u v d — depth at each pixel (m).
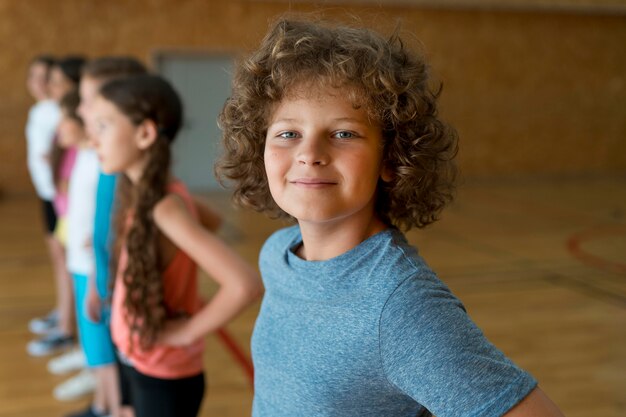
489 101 9.37
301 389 0.75
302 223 0.79
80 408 2.52
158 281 1.29
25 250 5.06
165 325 1.30
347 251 0.76
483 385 0.63
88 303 1.68
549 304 3.82
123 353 1.35
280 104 0.74
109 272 1.44
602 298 3.94
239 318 3.49
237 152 0.85
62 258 3.10
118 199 1.41
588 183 9.31
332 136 0.72
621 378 2.80
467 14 9.03
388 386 0.70
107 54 7.85
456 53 9.09
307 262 0.78
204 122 8.30
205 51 8.17
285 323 0.79
